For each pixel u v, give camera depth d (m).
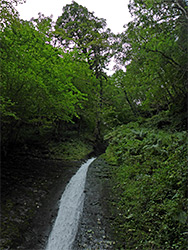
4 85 7.21
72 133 18.39
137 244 4.24
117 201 6.26
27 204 6.58
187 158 5.30
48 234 5.59
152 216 4.62
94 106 15.28
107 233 4.92
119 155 10.41
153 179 5.81
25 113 8.76
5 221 5.42
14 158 10.16
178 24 7.50
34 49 7.86
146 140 8.88
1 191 6.74
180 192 4.43
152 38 8.24
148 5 7.12
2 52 6.28
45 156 12.22
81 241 4.77
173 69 8.71
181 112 10.09
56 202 7.30
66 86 8.87
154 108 14.32
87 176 8.85
